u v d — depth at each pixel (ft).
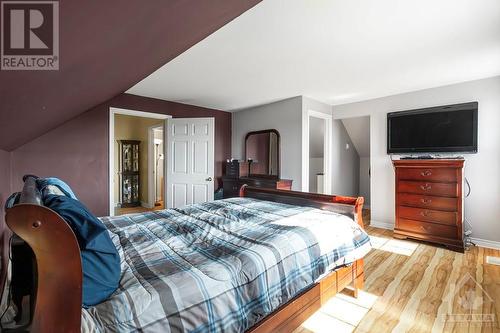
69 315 2.49
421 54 7.98
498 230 10.19
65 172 10.87
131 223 6.22
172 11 2.99
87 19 2.22
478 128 10.53
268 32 6.54
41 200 3.19
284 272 4.40
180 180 14.19
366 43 7.21
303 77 10.11
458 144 10.80
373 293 7.02
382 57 8.20
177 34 4.07
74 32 2.32
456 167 9.89
